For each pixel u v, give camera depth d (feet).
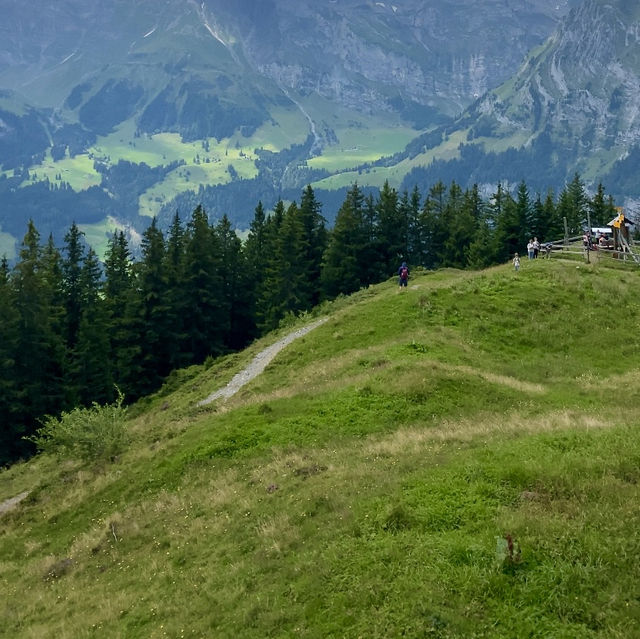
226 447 81.66
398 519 45.83
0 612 60.75
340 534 47.29
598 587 35.55
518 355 113.19
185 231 245.45
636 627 32.55
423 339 112.78
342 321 138.72
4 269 194.39
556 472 47.73
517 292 136.87
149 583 55.47
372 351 112.27
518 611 35.12
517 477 48.32
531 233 281.74
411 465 58.90
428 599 36.83
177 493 75.31
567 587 35.88
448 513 45.27
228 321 246.68
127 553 65.46
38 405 169.27
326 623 37.99
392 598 37.96
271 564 48.14
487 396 86.84
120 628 48.34
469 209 301.63
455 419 79.46
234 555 53.42
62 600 59.67
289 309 244.42
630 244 190.49
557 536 40.04
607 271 152.35
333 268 257.14
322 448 76.02
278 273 246.06
